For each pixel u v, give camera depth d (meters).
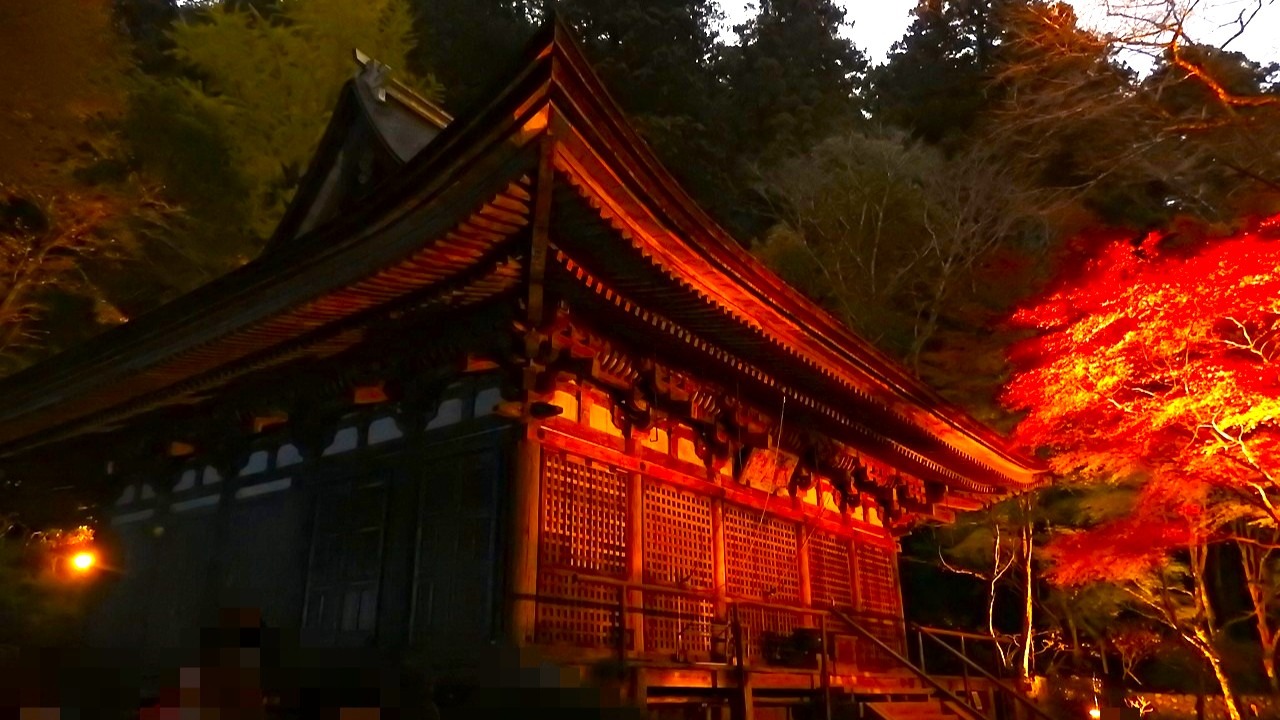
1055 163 24.28
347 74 25.83
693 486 10.91
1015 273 22.91
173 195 22.41
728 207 34.97
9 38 15.15
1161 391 13.59
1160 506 14.35
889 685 12.37
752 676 9.58
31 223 19.59
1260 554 19.61
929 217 26.78
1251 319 12.27
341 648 8.48
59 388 11.30
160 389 11.01
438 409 9.55
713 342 9.59
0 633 12.22
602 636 9.02
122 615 12.76
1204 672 20.42
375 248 7.41
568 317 8.25
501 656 7.57
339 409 10.46
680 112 36.59
